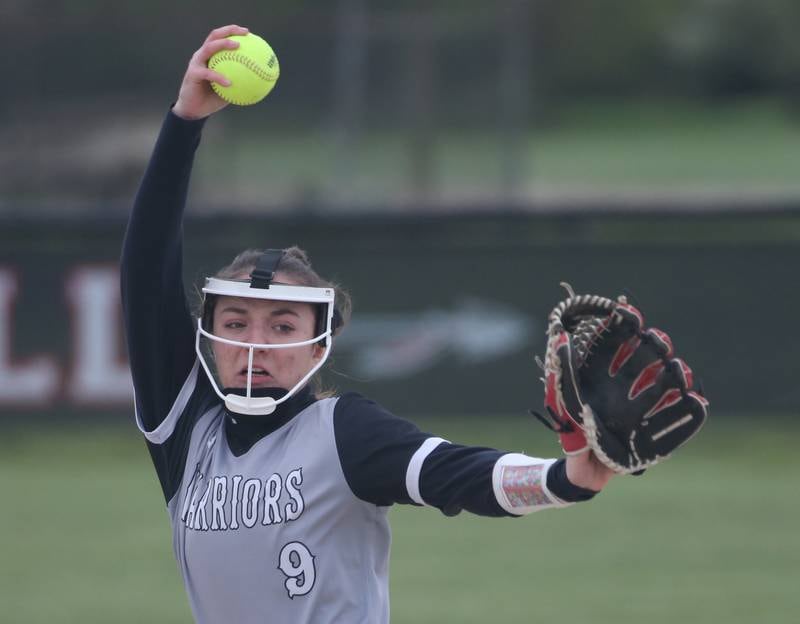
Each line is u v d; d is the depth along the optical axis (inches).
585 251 1414.9
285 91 2415.1
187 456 429.4
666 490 1259.8
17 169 2244.1
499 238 1424.7
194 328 449.7
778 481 1282.0
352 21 2397.9
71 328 1395.2
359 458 390.3
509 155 2480.3
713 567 1000.2
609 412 336.2
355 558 400.5
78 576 989.2
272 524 398.0
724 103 6063.0
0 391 1397.6
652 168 4266.7
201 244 1422.2
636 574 986.7
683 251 1407.5
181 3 4180.6
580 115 6023.6
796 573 983.6
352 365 1418.6
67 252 1389.0
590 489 346.3
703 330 1412.4
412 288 1421.0
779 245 1406.3
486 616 884.0
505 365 1422.2
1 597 935.7
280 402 406.9
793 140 5073.8
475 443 1379.2
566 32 6254.9
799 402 1414.9
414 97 2438.5
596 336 343.3
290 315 417.1
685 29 6117.1
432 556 1047.6
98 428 1407.5
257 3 4611.2
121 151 2293.3
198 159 2375.7
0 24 2231.8
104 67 2298.2
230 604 406.0
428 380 1422.2
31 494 1239.5
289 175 2527.1
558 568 1003.9
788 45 5925.2
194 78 421.4
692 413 336.8
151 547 1072.2
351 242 1424.7
